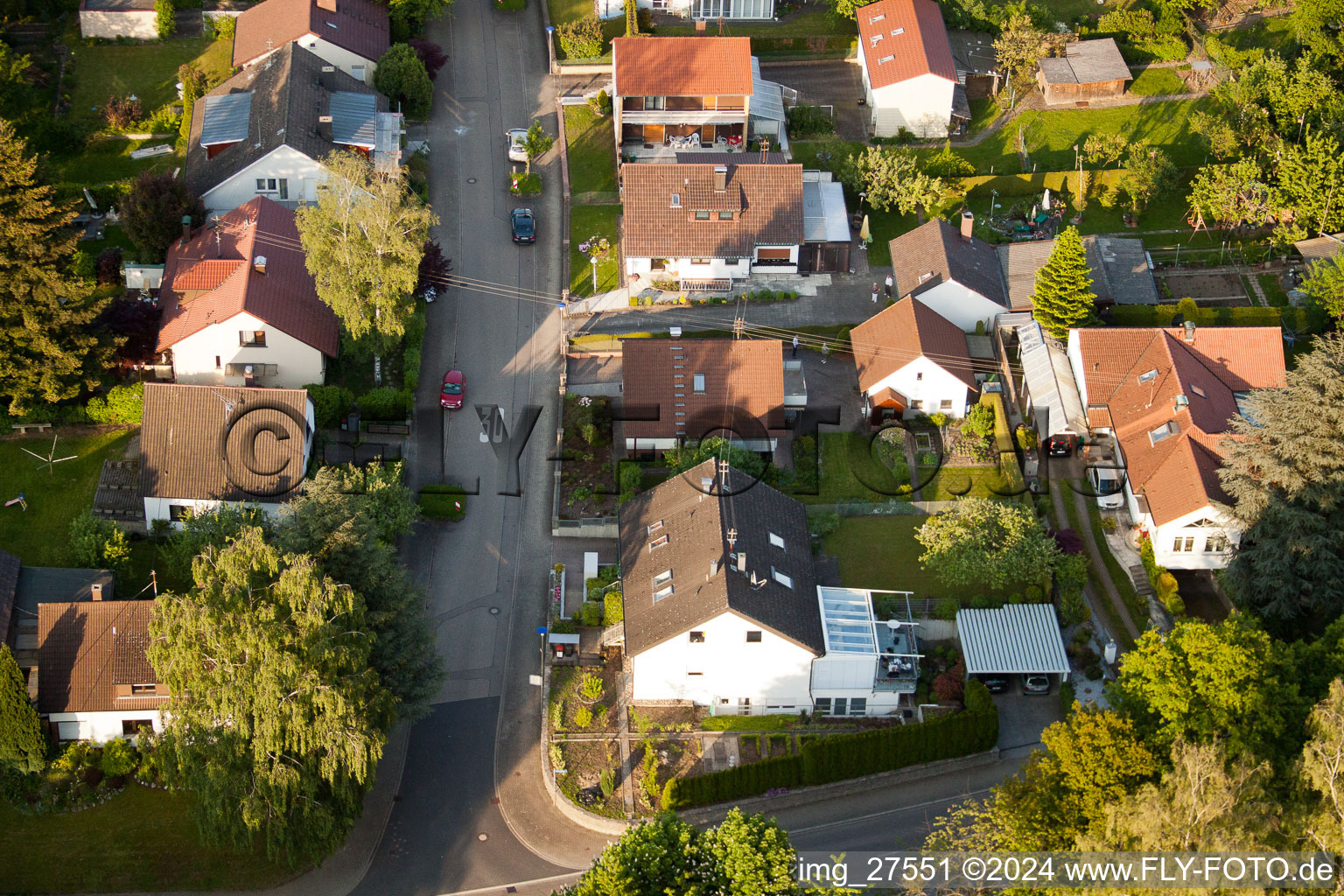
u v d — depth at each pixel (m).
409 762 83.31
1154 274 114.31
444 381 102.62
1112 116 129.75
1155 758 70.06
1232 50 131.50
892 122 127.25
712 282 112.44
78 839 77.88
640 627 83.38
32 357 93.25
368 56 126.06
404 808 81.12
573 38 132.50
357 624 73.81
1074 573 89.06
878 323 104.62
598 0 138.75
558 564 93.31
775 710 85.50
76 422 96.62
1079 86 130.00
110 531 88.44
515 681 87.56
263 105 115.94
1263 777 65.81
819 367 106.12
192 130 118.25
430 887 77.50
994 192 120.44
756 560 84.88
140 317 99.19
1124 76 130.38
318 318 100.44
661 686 84.81
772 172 113.31
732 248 111.44
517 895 77.19
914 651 86.06
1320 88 121.75
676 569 85.38
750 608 81.38
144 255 107.81
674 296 111.31
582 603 90.81
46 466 94.38
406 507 90.00
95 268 107.88
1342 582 82.56
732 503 87.75
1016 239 117.06
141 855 77.56
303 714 70.50
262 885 77.25
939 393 100.69
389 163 113.44
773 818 75.81
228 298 98.06
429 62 128.75
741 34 137.88
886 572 91.44
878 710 85.50
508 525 95.44
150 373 100.50
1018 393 103.56
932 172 122.12
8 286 90.81
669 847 68.75
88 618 80.94
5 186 90.38
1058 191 120.88
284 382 99.94
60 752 80.69
